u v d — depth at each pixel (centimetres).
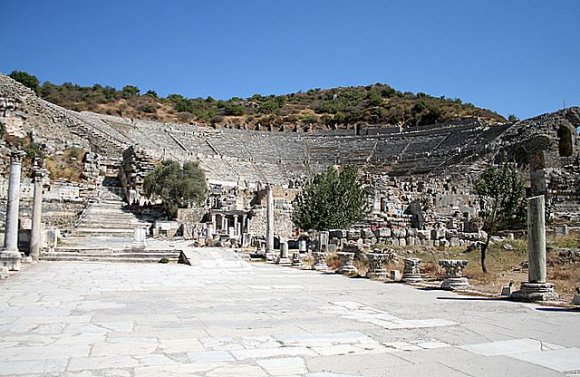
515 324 1026
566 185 5591
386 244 3534
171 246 3378
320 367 686
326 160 8938
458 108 12594
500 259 3002
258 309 1199
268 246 3142
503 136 7412
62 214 4269
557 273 2286
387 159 8469
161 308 1195
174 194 4888
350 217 3859
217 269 2430
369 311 1184
